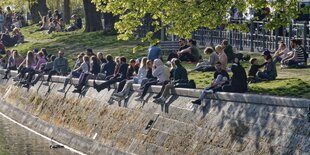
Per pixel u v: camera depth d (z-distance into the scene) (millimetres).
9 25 73000
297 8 30812
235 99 23516
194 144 24453
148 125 27406
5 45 59250
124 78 31109
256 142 21781
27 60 41375
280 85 26578
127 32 30672
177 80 26984
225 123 23453
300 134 20438
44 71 39844
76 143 32062
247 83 26469
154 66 28469
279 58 32531
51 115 36688
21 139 34500
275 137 21219
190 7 29375
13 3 73188
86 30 56750
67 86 36250
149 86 28266
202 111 24844
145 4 29938
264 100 22219
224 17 29875
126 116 29281
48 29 64188
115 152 28781
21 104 41406
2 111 43531
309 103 20531
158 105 27344
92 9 56406
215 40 41281
